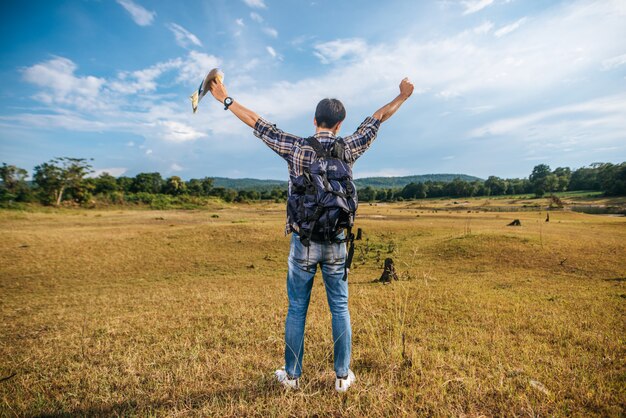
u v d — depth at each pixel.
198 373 3.09
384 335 4.42
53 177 69.50
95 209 70.81
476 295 8.48
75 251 21.39
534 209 77.31
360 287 10.67
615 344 4.00
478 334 4.68
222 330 5.29
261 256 22.38
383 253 22.23
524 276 13.55
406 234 29.69
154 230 29.14
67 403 2.73
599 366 3.23
